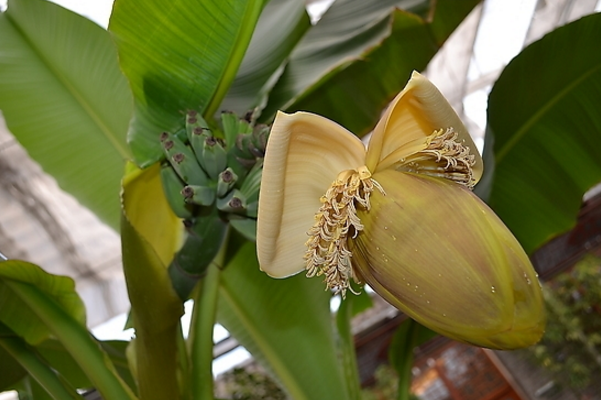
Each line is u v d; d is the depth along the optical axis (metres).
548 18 2.36
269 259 0.43
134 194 0.55
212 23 0.49
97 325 2.09
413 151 0.43
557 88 0.76
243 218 0.53
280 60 0.77
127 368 0.82
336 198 0.43
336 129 0.41
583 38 0.71
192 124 0.52
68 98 0.74
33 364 0.59
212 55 0.51
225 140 0.57
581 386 3.09
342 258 0.44
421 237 0.40
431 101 0.41
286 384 0.75
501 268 0.39
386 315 3.14
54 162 0.74
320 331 0.78
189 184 0.53
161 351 0.52
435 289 0.39
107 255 2.02
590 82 0.75
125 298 2.10
